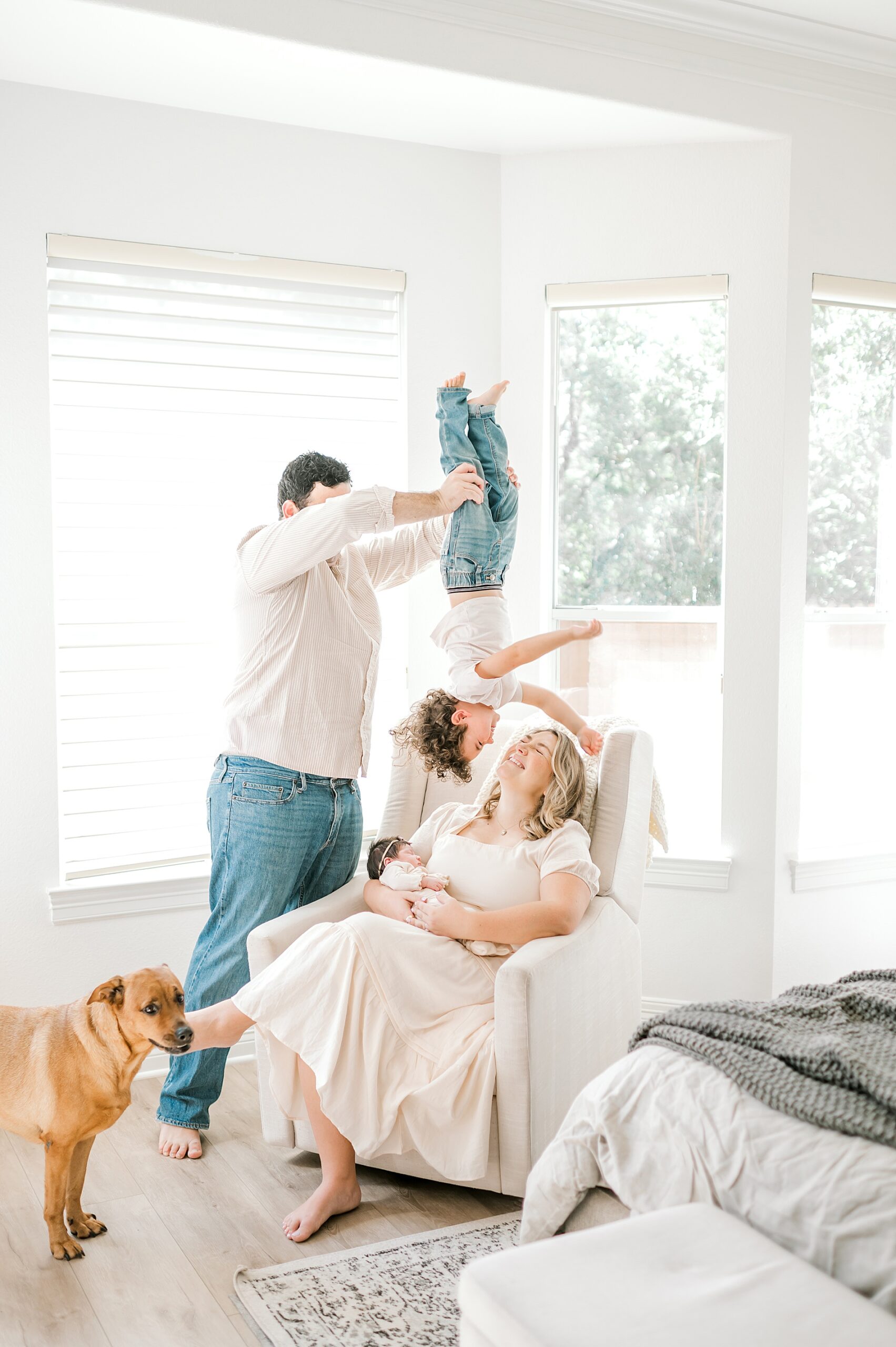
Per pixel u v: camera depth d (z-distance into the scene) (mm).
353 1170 2162
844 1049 1512
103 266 2789
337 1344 1746
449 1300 1856
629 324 3229
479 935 2174
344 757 2484
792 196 3084
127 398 2863
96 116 2740
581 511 3303
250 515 3008
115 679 2893
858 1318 1160
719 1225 1360
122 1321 1823
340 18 2512
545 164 3180
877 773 3467
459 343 3186
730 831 3189
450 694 2404
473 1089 2061
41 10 2301
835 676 3387
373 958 2109
